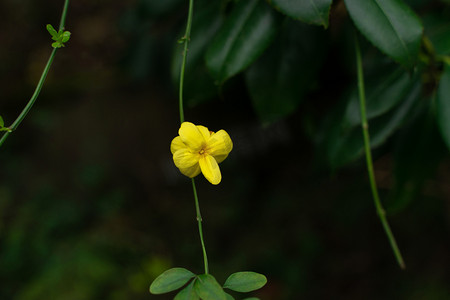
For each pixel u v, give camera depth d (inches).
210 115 122.2
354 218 126.0
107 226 138.9
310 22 41.9
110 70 166.1
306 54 55.8
